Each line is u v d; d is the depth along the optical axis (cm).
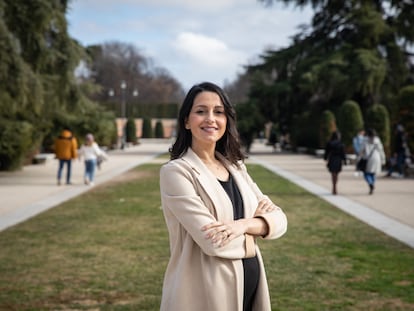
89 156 1747
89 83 2908
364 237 860
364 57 3584
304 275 630
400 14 3716
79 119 3238
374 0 4019
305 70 4012
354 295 553
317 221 1023
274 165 2838
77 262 695
